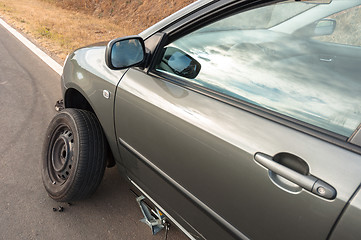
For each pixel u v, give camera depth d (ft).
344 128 3.51
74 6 68.23
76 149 6.95
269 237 3.88
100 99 6.75
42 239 6.79
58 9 65.16
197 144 4.63
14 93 14.52
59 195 7.34
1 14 42.52
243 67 4.82
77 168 6.90
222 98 4.71
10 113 12.36
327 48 4.34
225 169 4.25
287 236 3.64
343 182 3.15
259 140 3.92
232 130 4.22
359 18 4.26
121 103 6.15
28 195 7.97
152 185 6.19
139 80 5.94
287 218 3.59
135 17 59.06
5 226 6.99
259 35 4.87
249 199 4.01
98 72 6.88
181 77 5.49
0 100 13.50
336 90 3.88
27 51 23.06
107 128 6.86
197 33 5.56
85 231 7.14
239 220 4.26
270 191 3.72
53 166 7.77
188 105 4.91
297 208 3.46
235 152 4.10
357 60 4.04
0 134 10.67
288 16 4.78
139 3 60.39
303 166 3.49
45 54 22.66
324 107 3.82
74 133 7.06
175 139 5.02
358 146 3.28
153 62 5.98
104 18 63.00
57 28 36.32
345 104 3.70
